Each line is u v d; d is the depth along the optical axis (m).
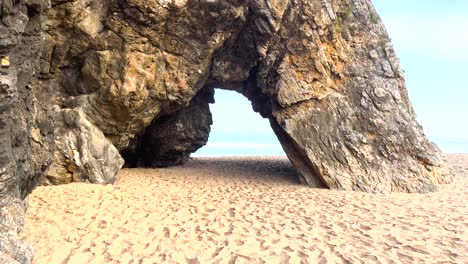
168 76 10.99
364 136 11.68
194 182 11.98
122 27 9.77
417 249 6.16
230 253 5.96
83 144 10.06
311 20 11.77
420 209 8.66
